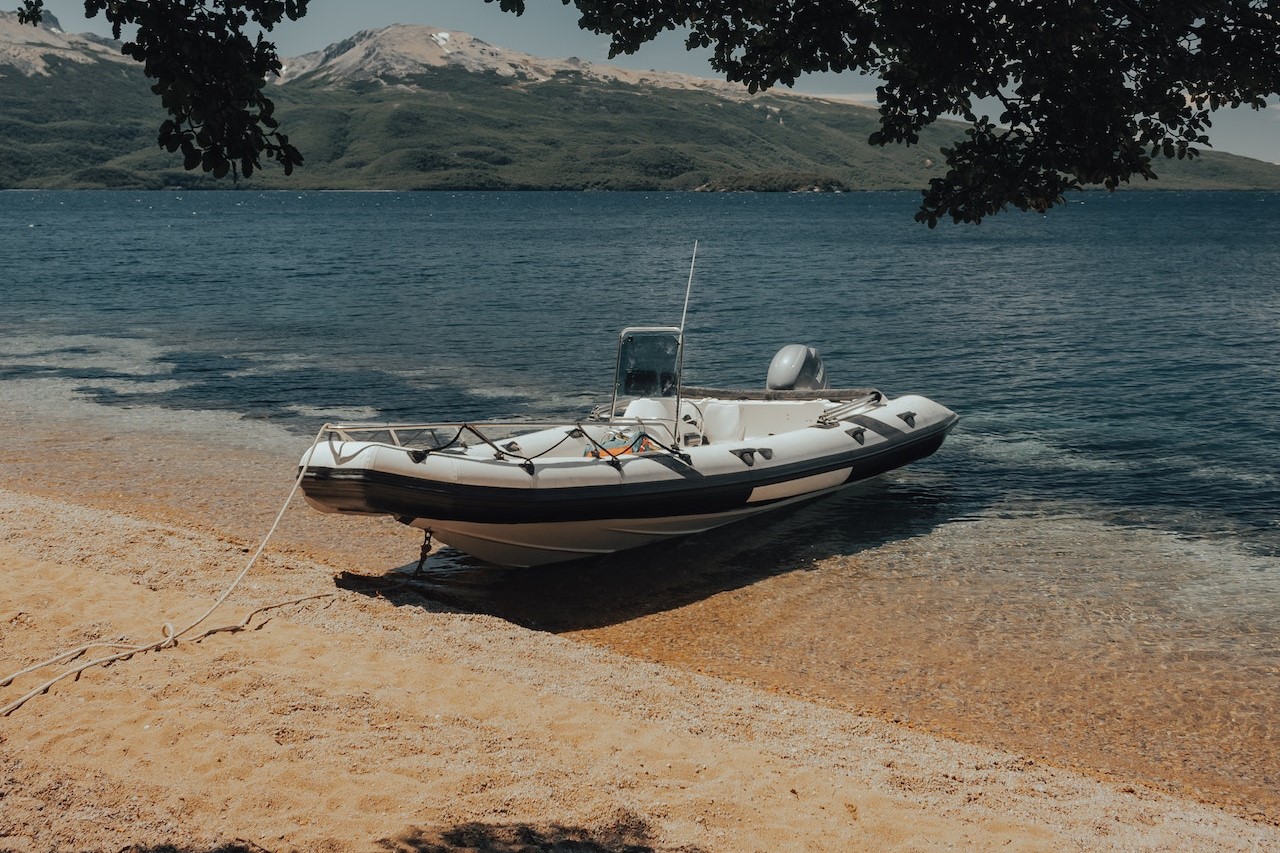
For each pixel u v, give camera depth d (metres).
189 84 3.37
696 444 11.41
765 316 29.11
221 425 15.23
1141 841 4.96
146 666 6.01
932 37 3.76
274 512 11.12
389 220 105.94
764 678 7.39
